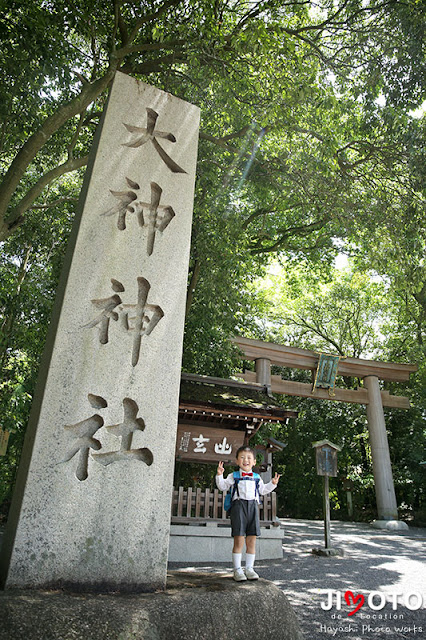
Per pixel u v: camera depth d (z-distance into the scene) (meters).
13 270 11.56
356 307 20.97
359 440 20.86
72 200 8.16
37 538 2.62
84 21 6.79
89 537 2.76
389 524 14.25
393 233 8.89
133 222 3.60
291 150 8.80
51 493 2.73
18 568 2.53
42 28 6.27
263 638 2.67
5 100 6.87
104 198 3.55
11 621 2.08
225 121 8.84
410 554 8.59
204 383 8.45
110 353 3.19
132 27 7.79
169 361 3.39
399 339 20.61
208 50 6.55
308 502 20.61
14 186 5.73
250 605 2.76
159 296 3.51
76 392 2.99
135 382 3.21
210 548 7.28
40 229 10.59
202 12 6.25
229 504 3.59
